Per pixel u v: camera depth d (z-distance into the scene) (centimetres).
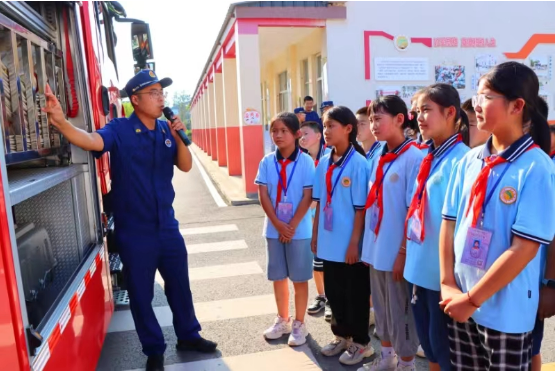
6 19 209
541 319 207
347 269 298
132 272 295
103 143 275
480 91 176
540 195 164
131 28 523
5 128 209
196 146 3297
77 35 302
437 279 224
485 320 178
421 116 229
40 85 256
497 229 172
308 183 324
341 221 295
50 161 287
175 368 311
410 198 253
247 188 912
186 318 326
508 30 985
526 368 181
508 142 175
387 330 281
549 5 996
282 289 343
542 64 1011
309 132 420
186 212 840
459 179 195
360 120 384
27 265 238
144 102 286
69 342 209
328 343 338
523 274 175
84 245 294
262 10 867
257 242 621
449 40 957
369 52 924
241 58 881
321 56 957
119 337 362
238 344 341
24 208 280
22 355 159
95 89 349
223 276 491
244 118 895
